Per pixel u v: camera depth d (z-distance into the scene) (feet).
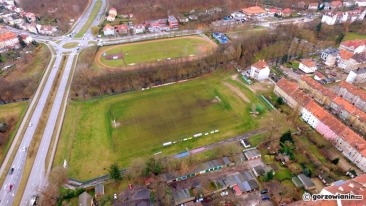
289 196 303.68
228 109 445.37
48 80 522.06
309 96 447.42
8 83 487.61
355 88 464.24
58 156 357.20
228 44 623.77
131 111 444.55
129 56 613.93
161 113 438.81
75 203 297.33
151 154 361.51
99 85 501.15
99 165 345.72
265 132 395.34
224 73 554.05
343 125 366.02
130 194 300.81
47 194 293.84
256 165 344.69
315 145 372.17
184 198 298.15
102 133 397.39
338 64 580.30
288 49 633.61
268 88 501.56
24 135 391.45
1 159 352.69
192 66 552.41
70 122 418.51
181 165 330.75
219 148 365.20
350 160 349.20
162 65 542.98
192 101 467.11
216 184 316.19
